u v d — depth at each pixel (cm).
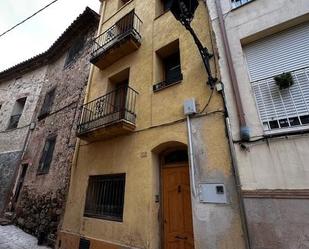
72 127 819
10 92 1481
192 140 438
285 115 360
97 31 969
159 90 554
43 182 844
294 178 308
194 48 525
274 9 421
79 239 560
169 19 642
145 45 675
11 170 1092
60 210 677
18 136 1200
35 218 785
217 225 354
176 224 453
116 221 507
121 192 541
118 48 702
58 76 1164
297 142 321
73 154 740
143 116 560
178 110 489
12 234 749
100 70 816
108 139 631
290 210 297
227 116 399
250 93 395
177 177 489
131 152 547
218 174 381
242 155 361
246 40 443
